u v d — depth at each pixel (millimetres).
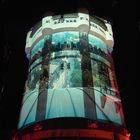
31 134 28734
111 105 31109
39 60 35031
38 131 28328
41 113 29547
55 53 34031
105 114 29547
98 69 33156
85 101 29625
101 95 31062
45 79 32406
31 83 34094
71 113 28484
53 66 33062
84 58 33188
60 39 35031
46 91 31250
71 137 27109
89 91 30562
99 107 29812
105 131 28328
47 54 34500
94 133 27609
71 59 33094
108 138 28047
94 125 28000
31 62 36469
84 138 27094
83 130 27547
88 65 32719
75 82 31109
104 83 32438
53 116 28578
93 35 35781
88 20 36031
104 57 34938
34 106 31016
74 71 32000
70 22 35938
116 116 30391
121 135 29281
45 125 28266
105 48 36156
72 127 27656
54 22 36406
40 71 33750
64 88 30781
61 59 33312
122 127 29922
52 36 35594
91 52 34062
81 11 37031
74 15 36438
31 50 37906
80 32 35219
